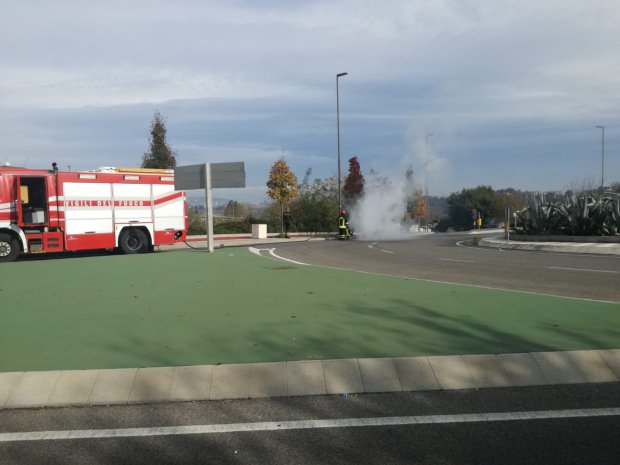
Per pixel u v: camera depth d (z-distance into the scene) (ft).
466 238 110.83
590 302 27.45
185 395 15.66
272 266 46.52
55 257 65.82
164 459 12.13
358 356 17.66
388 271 45.01
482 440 12.75
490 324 22.30
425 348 18.58
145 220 66.03
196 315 24.76
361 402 15.16
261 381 16.08
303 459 12.01
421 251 70.54
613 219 76.89
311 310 25.66
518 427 13.39
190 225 118.42
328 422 13.84
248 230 128.77
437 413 14.28
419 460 11.89
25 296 30.58
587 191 90.27
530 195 90.38
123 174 64.49
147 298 29.55
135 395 15.62
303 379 16.16
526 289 33.91
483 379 16.44
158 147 101.65
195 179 63.57
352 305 26.86
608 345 18.70
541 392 15.74
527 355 17.22
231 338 20.42
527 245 75.10
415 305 26.76
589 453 12.09
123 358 17.93
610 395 15.42
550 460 11.80
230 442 12.87
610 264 50.57
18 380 15.92
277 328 21.94
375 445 12.59
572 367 16.89
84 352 18.75
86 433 13.47
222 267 45.68
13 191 57.00
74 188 60.90
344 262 54.03
